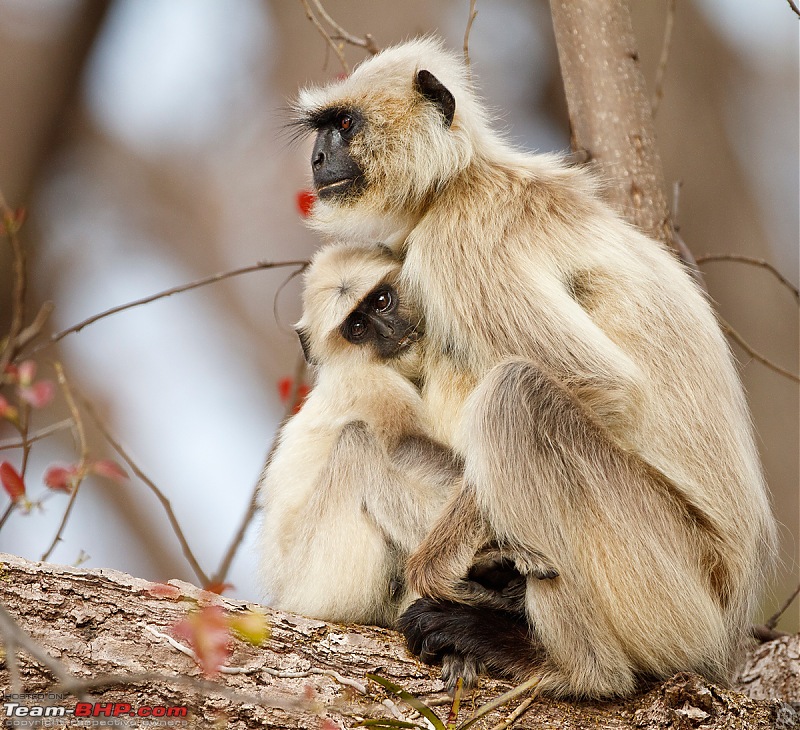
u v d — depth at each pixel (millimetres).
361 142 11062
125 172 26781
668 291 10172
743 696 9156
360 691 8703
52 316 24641
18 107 23797
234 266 27484
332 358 11352
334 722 8305
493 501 9102
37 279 24016
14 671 6988
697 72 24844
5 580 8531
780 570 13352
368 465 10203
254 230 27562
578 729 8812
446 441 10508
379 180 10961
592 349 9578
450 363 10539
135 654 8445
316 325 11531
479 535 9289
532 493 9094
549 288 9836
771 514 10875
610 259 10172
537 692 8852
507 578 9430
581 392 9461
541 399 9289
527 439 9180
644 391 9703
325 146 11297
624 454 9477
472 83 11828
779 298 24172
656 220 11953
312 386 13742
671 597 9336
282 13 26828
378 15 24203
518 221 10211
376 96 11109
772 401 23359
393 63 11531
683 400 9812
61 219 25453
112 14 24375
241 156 27594
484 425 9211
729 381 10211
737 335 12297
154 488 11109
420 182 10688
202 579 10953
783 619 17328
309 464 10922
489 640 9086
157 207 27156
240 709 8383
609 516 9242
